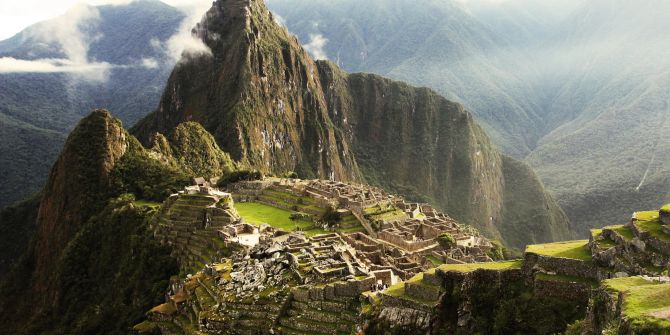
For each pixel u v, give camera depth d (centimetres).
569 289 3116
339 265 4741
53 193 16700
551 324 3056
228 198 10038
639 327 2089
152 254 9094
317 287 4338
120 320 7981
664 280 2627
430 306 3409
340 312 4147
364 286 4266
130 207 12044
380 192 19762
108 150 16812
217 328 4528
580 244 3588
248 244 7212
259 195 15225
